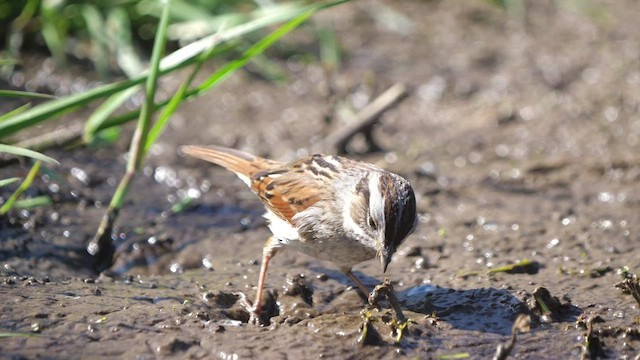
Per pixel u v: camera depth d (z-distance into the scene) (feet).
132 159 36.96
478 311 31.22
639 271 35.04
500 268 35.06
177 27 56.13
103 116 39.17
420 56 61.57
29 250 34.96
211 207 41.57
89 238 37.19
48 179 41.93
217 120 52.13
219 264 35.86
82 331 27.89
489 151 49.52
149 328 28.48
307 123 52.16
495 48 63.21
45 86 52.21
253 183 35.27
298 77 57.57
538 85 57.72
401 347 28.37
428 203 42.65
